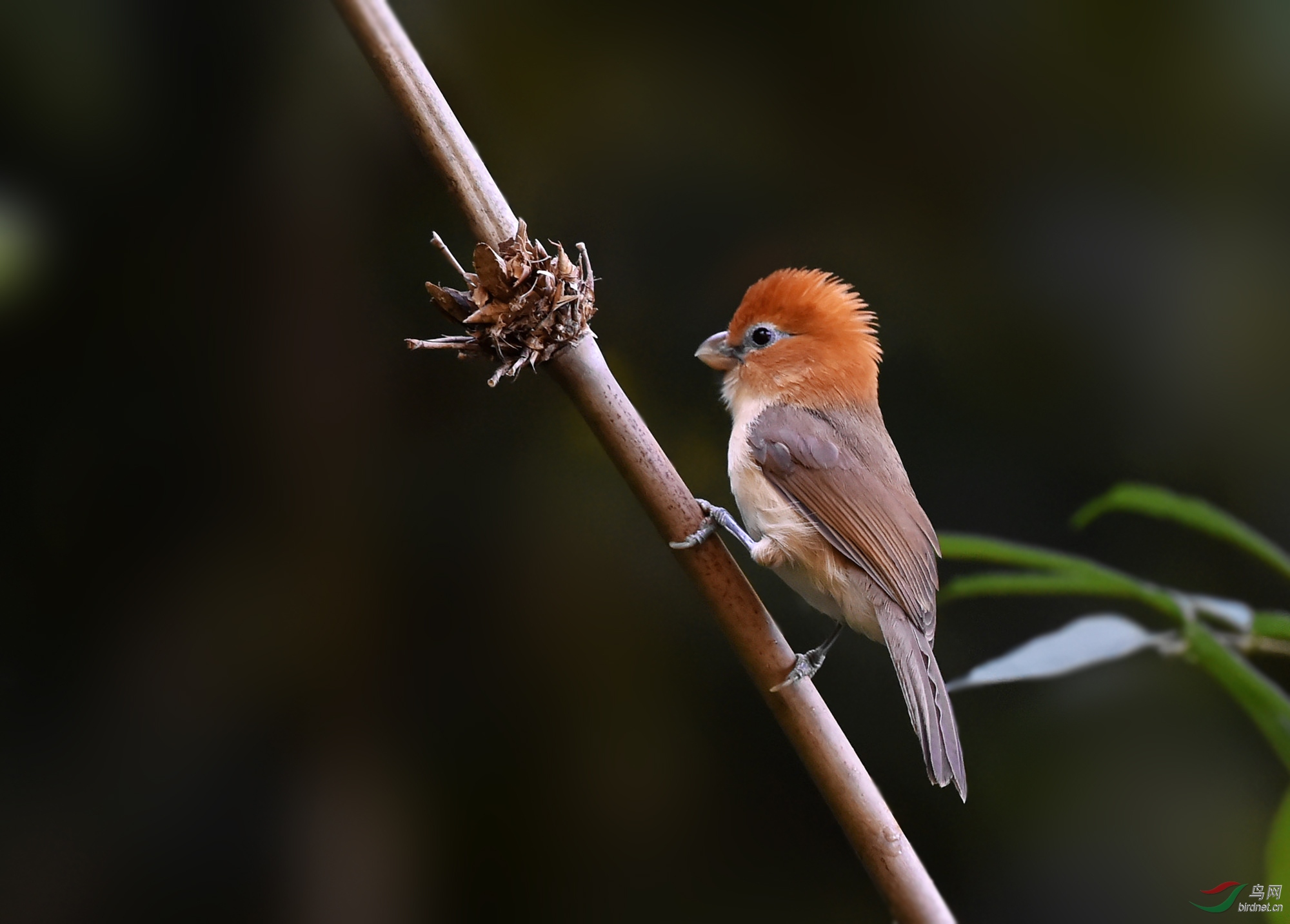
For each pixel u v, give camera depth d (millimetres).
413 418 10852
